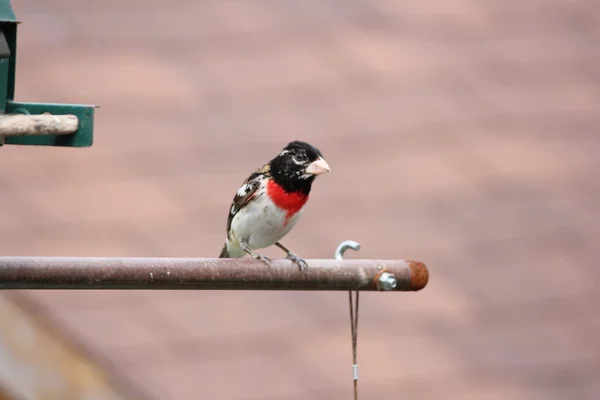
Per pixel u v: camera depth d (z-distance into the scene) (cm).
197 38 1452
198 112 1330
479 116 1418
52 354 992
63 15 1452
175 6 1512
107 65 1377
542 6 1656
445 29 1567
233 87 1380
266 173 866
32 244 1099
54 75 1334
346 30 1519
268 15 1523
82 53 1391
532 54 1555
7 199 1162
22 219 1135
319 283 725
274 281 714
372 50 1488
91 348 1010
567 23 1644
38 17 1439
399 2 1602
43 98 1285
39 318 1016
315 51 1466
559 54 1570
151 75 1377
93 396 973
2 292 1011
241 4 1530
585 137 1438
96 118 1289
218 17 1497
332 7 1557
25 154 1241
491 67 1516
